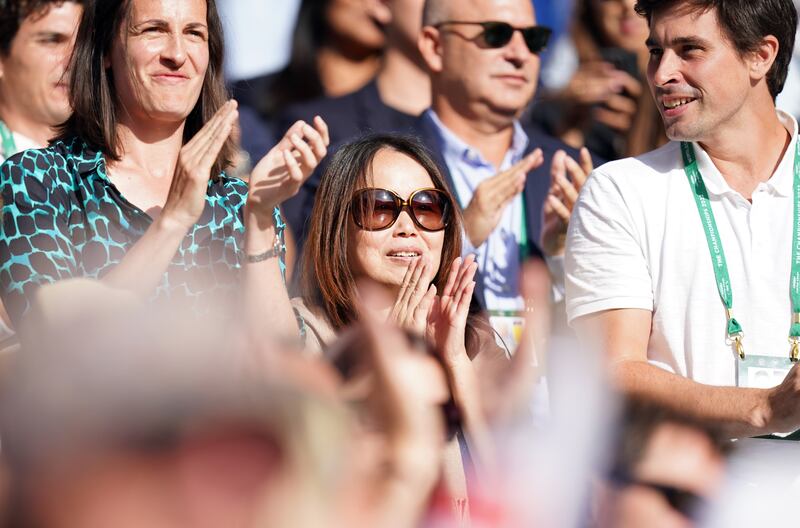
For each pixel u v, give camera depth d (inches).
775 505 194.4
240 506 121.2
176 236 406.9
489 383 248.2
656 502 181.8
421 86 679.1
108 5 448.5
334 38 674.8
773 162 474.0
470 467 270.7
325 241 484.4
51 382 122.4
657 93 468.8
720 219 465.1
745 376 452.4
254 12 672.4
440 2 668.7
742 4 452.4
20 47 602.5
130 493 118.0
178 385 123.0
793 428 400.8
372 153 494.3
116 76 452.1
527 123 689.6
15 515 118.3
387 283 482.6
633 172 477.7
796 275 458.3
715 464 186.9
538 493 185.2
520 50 673.6
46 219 422.3
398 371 176.4
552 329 625.3
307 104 673.0
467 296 424.8
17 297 410.6
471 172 676.7
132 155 456.8
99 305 143.3
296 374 135.8
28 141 615.2
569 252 486.0
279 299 442.9
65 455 118.3
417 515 165.5
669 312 462.0
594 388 197.5
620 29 684.7
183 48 452.1
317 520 126.2
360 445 156.8
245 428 123.6
